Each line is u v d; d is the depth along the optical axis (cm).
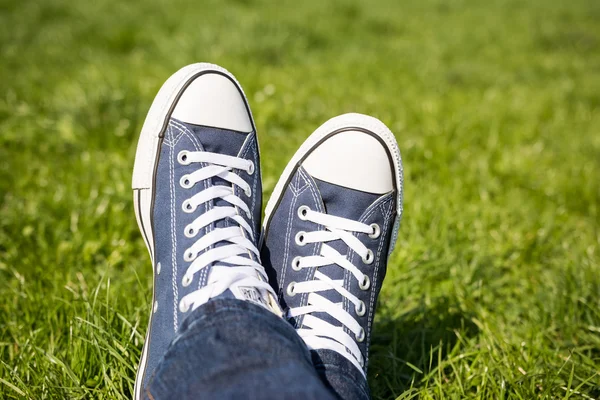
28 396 122
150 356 116
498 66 433
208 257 121
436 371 145
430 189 223
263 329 100
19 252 177
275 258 146
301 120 277
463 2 710
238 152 153
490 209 215
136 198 150
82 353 132
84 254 178
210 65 161
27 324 147
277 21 439
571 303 168
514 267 191
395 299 171
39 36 398
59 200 198
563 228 211
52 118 252
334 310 130
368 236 145
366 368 132
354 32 482
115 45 389
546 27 571
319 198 148
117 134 243
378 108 298
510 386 136
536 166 253
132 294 157
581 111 333
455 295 169
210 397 86
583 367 145
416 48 458
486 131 287
